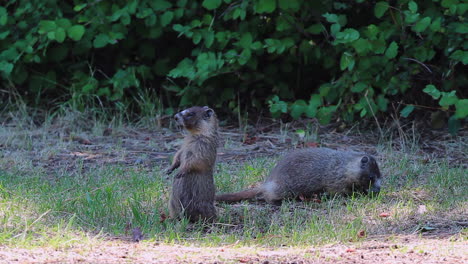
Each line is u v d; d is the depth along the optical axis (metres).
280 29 14.40
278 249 8.25
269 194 10.66
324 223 9.23
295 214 9.70
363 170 10.60
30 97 16.48
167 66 16.05
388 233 8.96
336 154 10.98
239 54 14.76
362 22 15.45
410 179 11.43
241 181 11.40
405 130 14.66
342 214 9.77
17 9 15.51
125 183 11.12
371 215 9.74
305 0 14.48
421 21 13.20
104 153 13.42
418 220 9.42
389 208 10.00
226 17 14.68
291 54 15.08
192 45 16.20
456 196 10.44
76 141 14.30
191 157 9.16
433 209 9.85
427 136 14.34
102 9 15.24
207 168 9.29
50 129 15.02
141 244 8.23
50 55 15.84
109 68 16.59
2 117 15.84
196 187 9.28
